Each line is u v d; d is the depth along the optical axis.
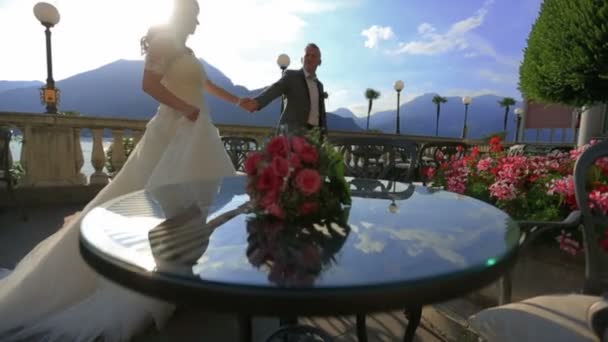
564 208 1.64
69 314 1.61
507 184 1.86
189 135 2.09
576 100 3.48
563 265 1.50
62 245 1.73
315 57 3.41
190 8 2.12
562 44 3.20
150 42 1.99
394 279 0.56
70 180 4.45
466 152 3.36
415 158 2.34
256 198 0.95
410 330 1.25
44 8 4.62
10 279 1.85
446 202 1.29
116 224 0.90
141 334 1.60
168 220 0.95
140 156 2.14
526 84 3.78
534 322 0.94
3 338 1.52
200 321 1.70
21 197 4.08
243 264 0.63
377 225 0.93
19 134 4.14
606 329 0.75
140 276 0.60
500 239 0.80
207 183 1.57
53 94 4.98
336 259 0.66
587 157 1.32
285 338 1.49
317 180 0.91
